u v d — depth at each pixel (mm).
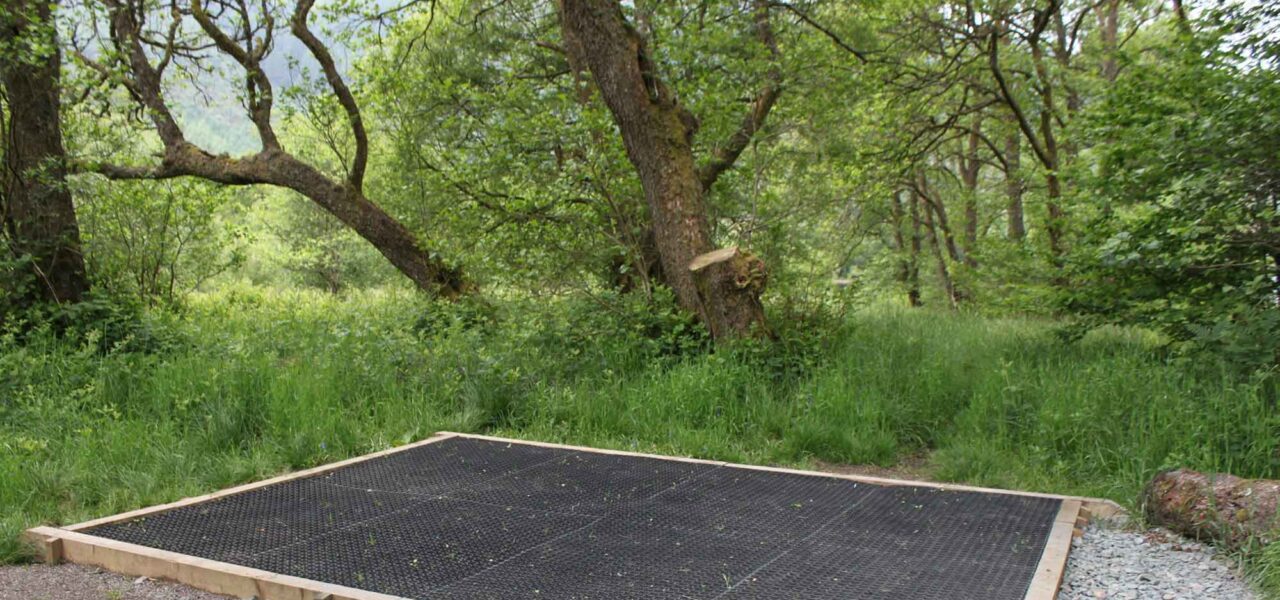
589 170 11438
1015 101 16906
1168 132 8438
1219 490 4734
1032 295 10102
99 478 6062
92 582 4227
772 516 5020
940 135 17188
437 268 13766
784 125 14211
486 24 16484
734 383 8219
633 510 5152
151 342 10000
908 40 16703
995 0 15133
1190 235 8305
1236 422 6156
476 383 8461
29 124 10383
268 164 13578
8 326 9523
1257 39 8133
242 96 13727
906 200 28828
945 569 4094
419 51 16594
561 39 15586
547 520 4953
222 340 10531
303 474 5996
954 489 5605
